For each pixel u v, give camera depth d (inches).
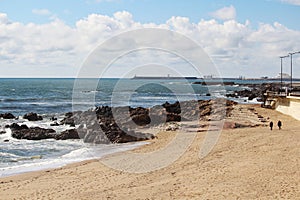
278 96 2080.5
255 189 633.0
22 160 960.9
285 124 1572.3
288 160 839.1
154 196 625.9
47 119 1787.6
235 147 1032.8
